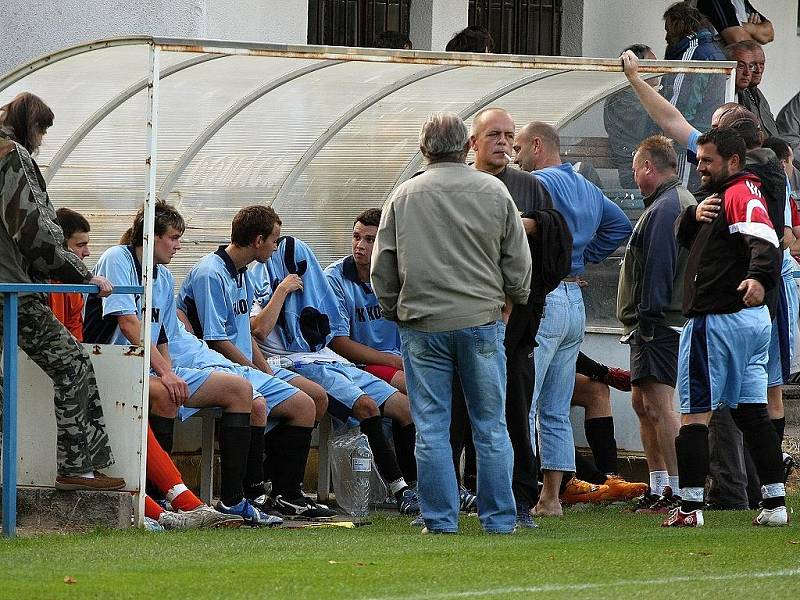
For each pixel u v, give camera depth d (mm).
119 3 39125
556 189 30312
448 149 25422
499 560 22391
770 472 27609
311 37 43000
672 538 25312
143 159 30016
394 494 31156
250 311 32938
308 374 31719
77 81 29438
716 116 29094
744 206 26484
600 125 35344
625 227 31547
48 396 26672
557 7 46469
